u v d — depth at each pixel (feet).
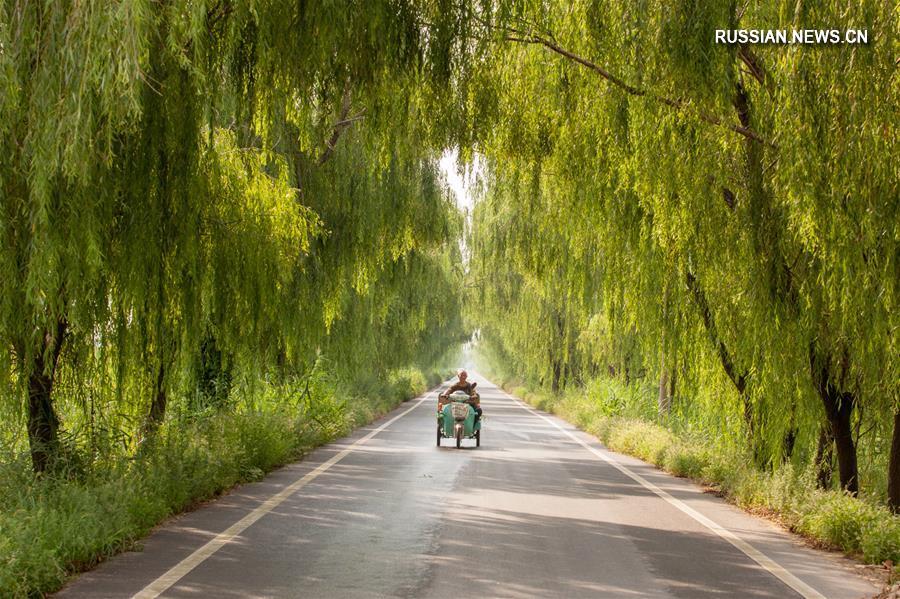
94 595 24.73
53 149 27.99
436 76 39.19
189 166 37.24
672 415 89.76
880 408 43.88
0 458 37.17
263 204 47.85
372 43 36.01
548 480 58.03
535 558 31.48
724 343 50.11
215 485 46.80
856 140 29.94
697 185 39.60
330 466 63.31
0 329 31.48
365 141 40.83
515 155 48.42
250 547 32.30
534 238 78.38
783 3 31.81
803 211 32.22
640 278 54.19
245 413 66.13
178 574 27.50
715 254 42.55
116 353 39.83
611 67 38.70
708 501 49.01
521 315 144.56
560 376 163.53
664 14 34.81
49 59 28.40
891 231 31.04
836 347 40.88
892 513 40.73
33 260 29.37
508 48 42.01
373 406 136.26
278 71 37.42
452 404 83.92
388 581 27.14
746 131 37.58
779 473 45.50
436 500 46.47
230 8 34.86
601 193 49.70
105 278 36.60
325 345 94.17
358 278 77.82
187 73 35.88
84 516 30.37
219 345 52.03
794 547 35.12
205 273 43.27
